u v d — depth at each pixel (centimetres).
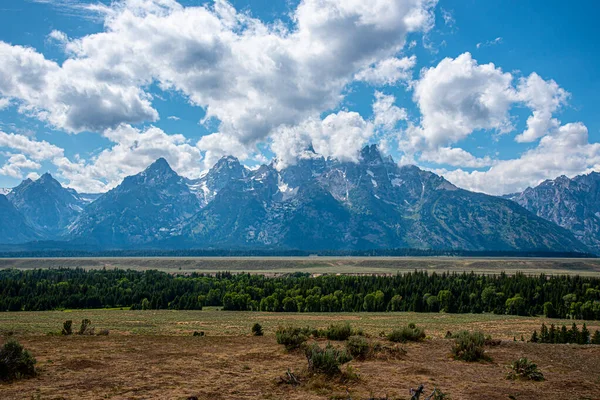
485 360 3716
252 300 15512
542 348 4419
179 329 7931
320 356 3028
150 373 3102
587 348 4438
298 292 15412
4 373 2861
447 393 2586
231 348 4372
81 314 12375
